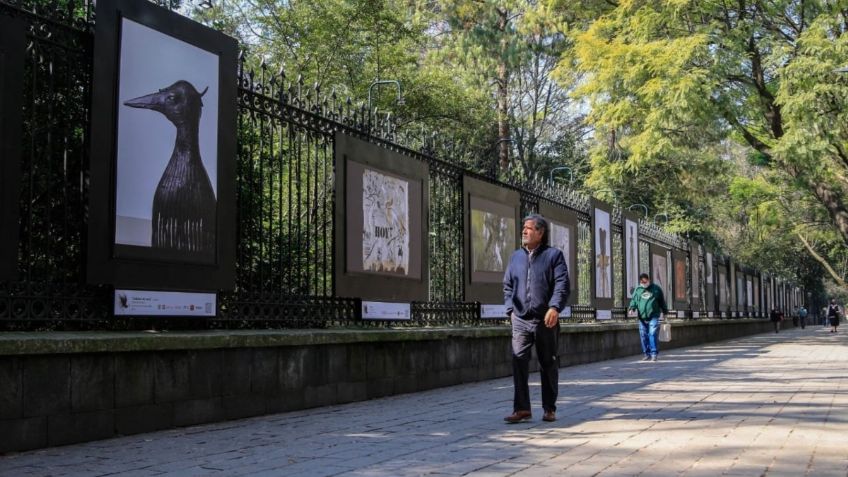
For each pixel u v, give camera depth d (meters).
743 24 22.00
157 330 7.07
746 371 13.73
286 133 8.65
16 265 5.73
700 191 37.72
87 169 6.50
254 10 26.59
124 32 6.69
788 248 56.00
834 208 25.97
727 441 6.04
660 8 22.95
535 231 7.25
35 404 5.60
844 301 113.00
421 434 6.48
